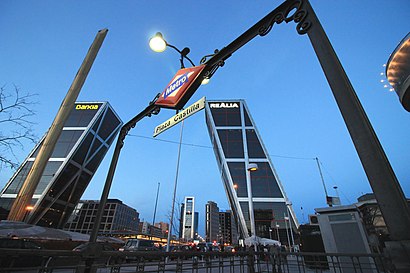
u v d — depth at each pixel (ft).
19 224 65.82
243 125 353.51
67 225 386.52
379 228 31.45
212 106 379.14
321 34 7.45
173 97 14.30
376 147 5.24
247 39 11.08
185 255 14.84
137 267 12.51
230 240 650.43
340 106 6.16
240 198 282.36
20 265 29.04
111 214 398.42
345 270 21.62
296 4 9.07
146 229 460.55
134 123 18.90
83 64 101.40
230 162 312.71
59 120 92.94
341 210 23.86
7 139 33.04
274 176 300.61
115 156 18.47
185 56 17.20
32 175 83.82
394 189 4.72
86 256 10.82
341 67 6.63
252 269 19.38
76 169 309.22
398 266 4.16
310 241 40.57
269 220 266.98
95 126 342.85
